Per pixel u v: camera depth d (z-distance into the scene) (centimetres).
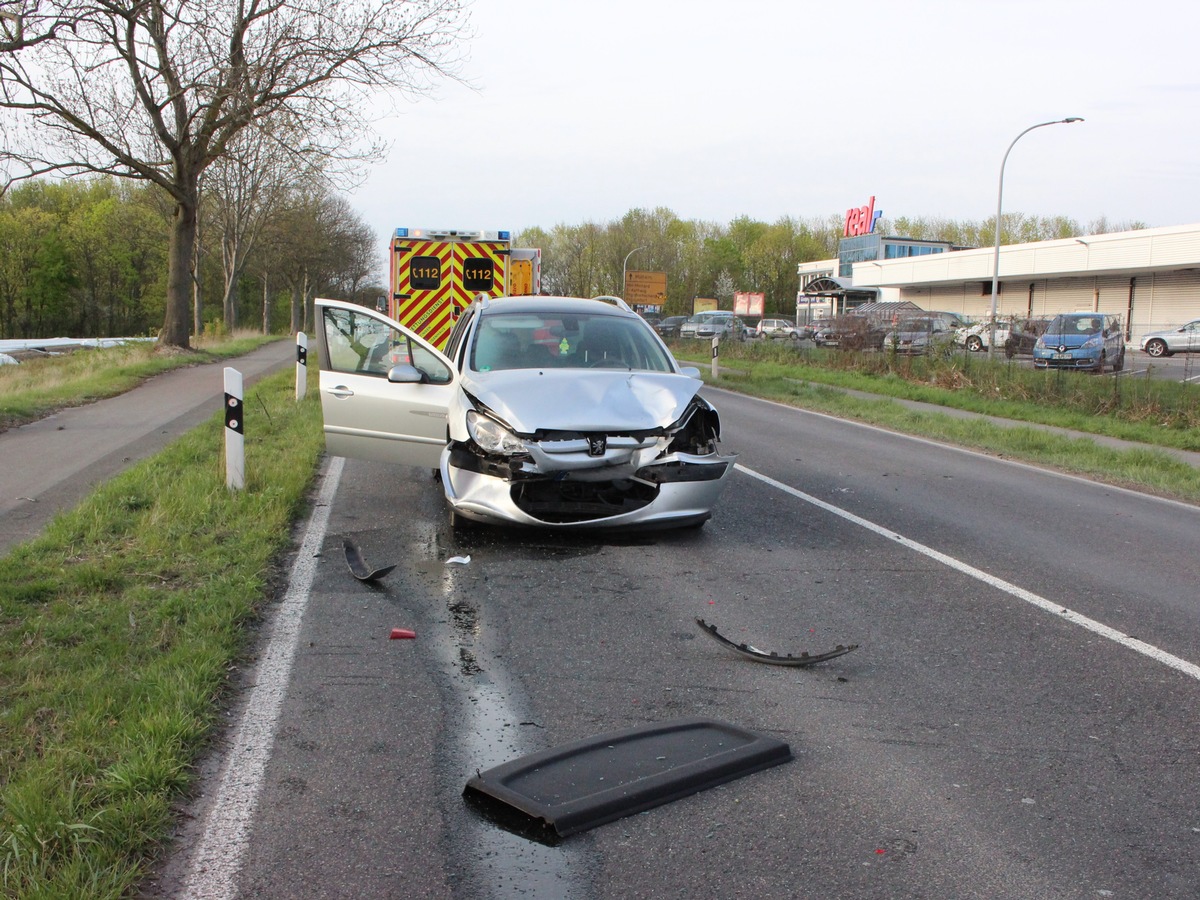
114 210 6394
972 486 1016
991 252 5550
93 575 552
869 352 2738
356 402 781
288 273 6138
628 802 330
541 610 548
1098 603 587
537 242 9069
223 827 314
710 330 4859
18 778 329
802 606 568
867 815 331
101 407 1475
